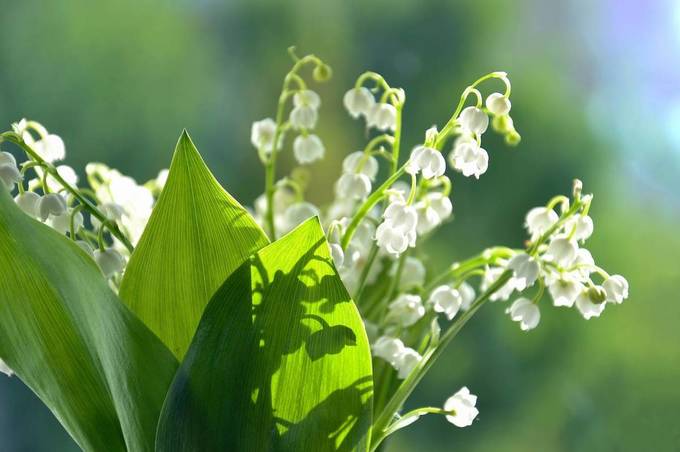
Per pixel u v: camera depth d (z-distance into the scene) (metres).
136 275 0.50
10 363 0.50
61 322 0.50
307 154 0.56
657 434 0.86
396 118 0.53
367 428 0.49
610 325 0.90
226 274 0.50
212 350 0.48
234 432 0.49
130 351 0.49
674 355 0.88
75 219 0.52
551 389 0.92
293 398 0.49
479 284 0.91
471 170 0.50
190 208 0.49
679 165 0.91
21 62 0.92
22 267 0.49
